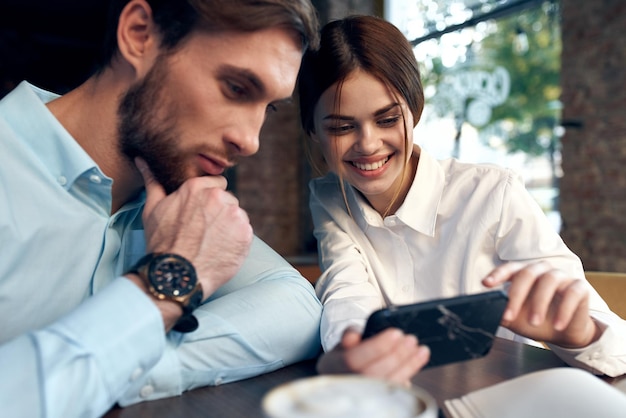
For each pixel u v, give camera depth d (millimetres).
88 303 639
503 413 582
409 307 585
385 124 1133
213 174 855
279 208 5656
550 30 4211
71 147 864
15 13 3840
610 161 3656
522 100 4520
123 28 826
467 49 4449
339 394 363
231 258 764
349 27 1140
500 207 1228
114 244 943
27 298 849
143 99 831
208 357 732
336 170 1185
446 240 1289
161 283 690
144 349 640
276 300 854
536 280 699
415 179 1263
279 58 790
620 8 3561
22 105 878
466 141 4621
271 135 5566
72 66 4145
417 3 4637
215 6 744
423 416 339
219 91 791
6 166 832
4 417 538
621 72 3576
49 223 855
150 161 848
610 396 562
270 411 336
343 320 870
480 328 609
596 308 899
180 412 650
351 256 1251
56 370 571
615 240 3629
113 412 650
